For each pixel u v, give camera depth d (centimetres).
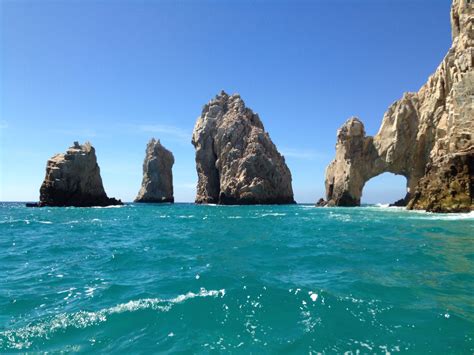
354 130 7194
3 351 745
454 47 5662
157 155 13488
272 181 10450
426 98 6475
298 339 774
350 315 898
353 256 1709
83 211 7231
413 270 1377
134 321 898
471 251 1762
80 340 796
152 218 5084
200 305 1002
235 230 3200
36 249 2241
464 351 711
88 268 1616
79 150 9169
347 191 7169
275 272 1415
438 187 4634
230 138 10812
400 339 764
